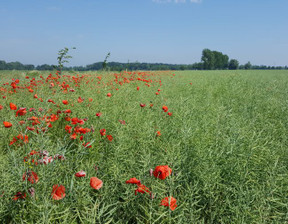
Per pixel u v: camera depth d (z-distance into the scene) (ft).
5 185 4.87
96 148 7.89
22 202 4.57
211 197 5.94
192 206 5.34
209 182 5.98
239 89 25.36
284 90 27.48
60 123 10.82
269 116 14.06
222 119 10.36
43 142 5.41
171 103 14.90
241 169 6.46
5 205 4.66
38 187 4.63
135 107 12.85
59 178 5.38
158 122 10.33
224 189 6.00
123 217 5.41
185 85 30.73
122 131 8.09
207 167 6.27
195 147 7.24
